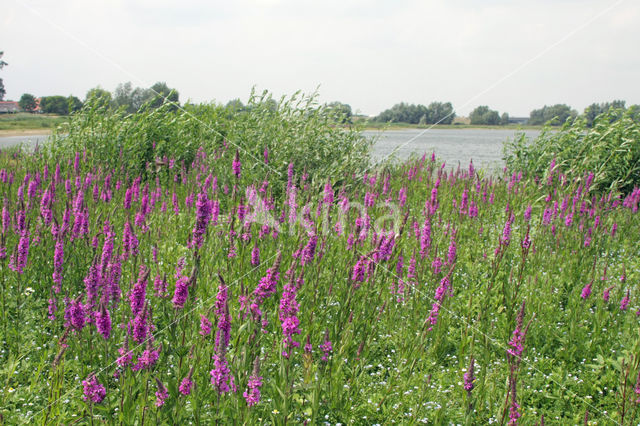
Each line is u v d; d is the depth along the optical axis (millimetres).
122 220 8195
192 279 4484
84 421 3949
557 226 9586
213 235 7277
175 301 4211
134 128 13773
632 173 14188
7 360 4883
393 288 6352
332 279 6066
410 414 4465
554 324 6414
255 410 4051
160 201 10312
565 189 12562
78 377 4379
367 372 5246
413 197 12102
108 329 4078
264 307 5762
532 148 16078
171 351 4441
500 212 11867
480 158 33031
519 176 14805
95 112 13789
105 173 10898
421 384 4859
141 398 3795
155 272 6348
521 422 4270
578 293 7055
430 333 5930
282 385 4051
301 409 4312
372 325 5715
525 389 5141
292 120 12469
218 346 3684
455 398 4836
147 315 4102
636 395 4520
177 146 14422
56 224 6164
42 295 6102
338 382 4562
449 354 6023
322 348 4762
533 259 8336
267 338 5496
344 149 12289
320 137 12367
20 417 4016
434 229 9469
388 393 4645
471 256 8438
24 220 6121
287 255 6629
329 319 6039
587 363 5828
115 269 4996
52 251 6406
